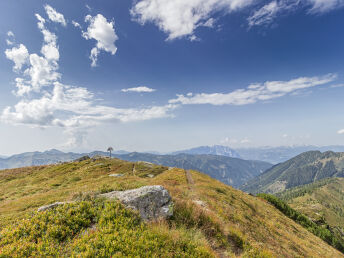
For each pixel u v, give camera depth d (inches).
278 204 2704.2
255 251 426.0
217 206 707.4
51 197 932.0
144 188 482.6
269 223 963.3
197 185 1242.6
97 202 412.8
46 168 2596.0
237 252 412.2
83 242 276.4
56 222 327.6
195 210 475.5
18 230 305.6
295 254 606.2
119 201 413.4
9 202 951.0
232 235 467.8
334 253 1053.2
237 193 1491.1
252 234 581.6
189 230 390.0
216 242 404.5
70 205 389.7
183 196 718.5
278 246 608.1
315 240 1232.2
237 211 802.8
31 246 266.7
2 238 290.4
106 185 605.6
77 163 2869.1
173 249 292.7
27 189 1485.0
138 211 390.6
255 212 1085.1
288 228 1136.8
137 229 323.9
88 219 345.4
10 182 1894.7
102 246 267.3
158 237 313.6
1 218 619.2
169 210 439.8
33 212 379.9
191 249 305.4
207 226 438.6
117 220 340.2
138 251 260.2
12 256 246.1
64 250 262.7
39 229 313.6
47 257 247.6
